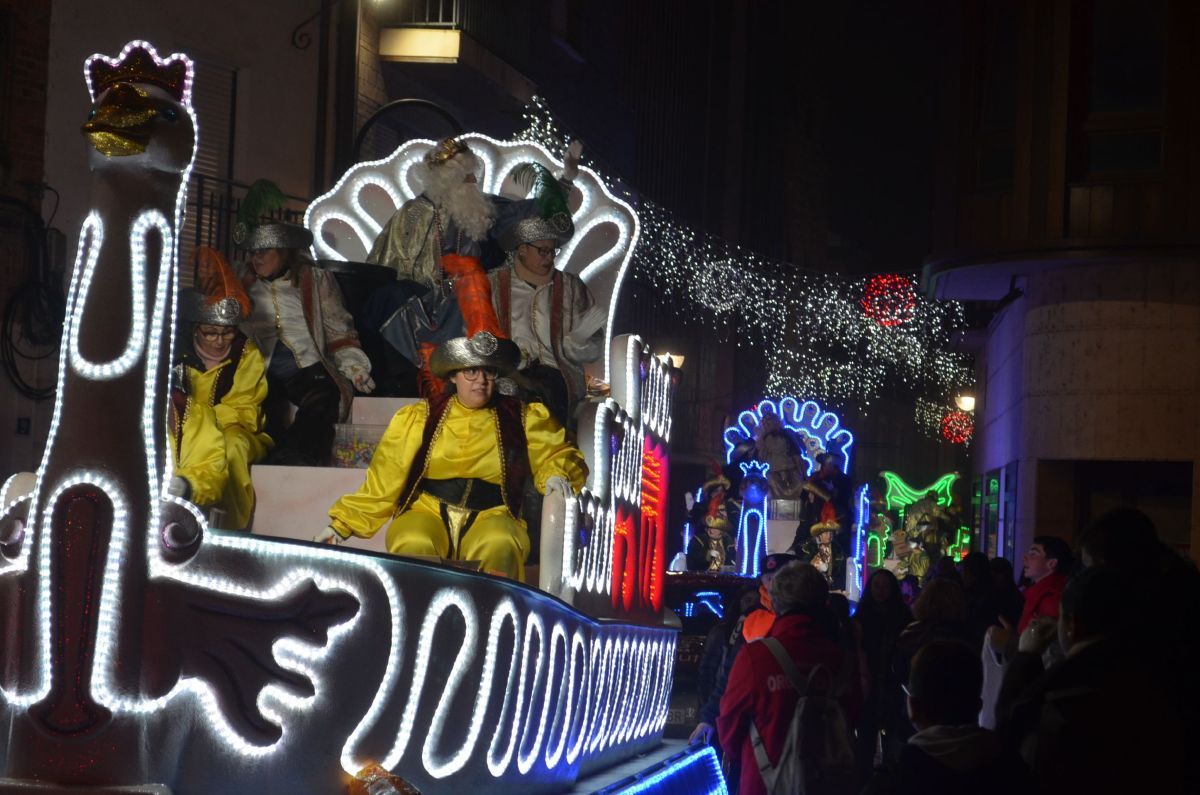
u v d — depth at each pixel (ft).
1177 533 93.40
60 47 60.03
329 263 36.50
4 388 55.47
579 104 113.60
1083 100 91.71
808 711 29.22
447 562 23.90
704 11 171.83
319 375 33.22
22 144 57.93
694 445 163.43
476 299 28.58
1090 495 95.30
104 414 20.53
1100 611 22.24
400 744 22.27
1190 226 88.89
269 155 74.54
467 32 83.30
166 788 20.34
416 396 35.45
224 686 20.95
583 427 30.86
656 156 152.56
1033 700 22.22
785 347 202.08
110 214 20.92
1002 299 100.83
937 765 19.90
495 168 40.57
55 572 20.26
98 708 20.20
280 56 75.20
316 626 21.50
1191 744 22.89
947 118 99.50
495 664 23.89
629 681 33.91
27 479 22.63
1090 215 91.15
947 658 20.76
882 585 47.98
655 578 38.06
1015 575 98.84
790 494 89.97
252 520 29.71
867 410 236.84
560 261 38.91
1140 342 91.09
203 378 30.55
